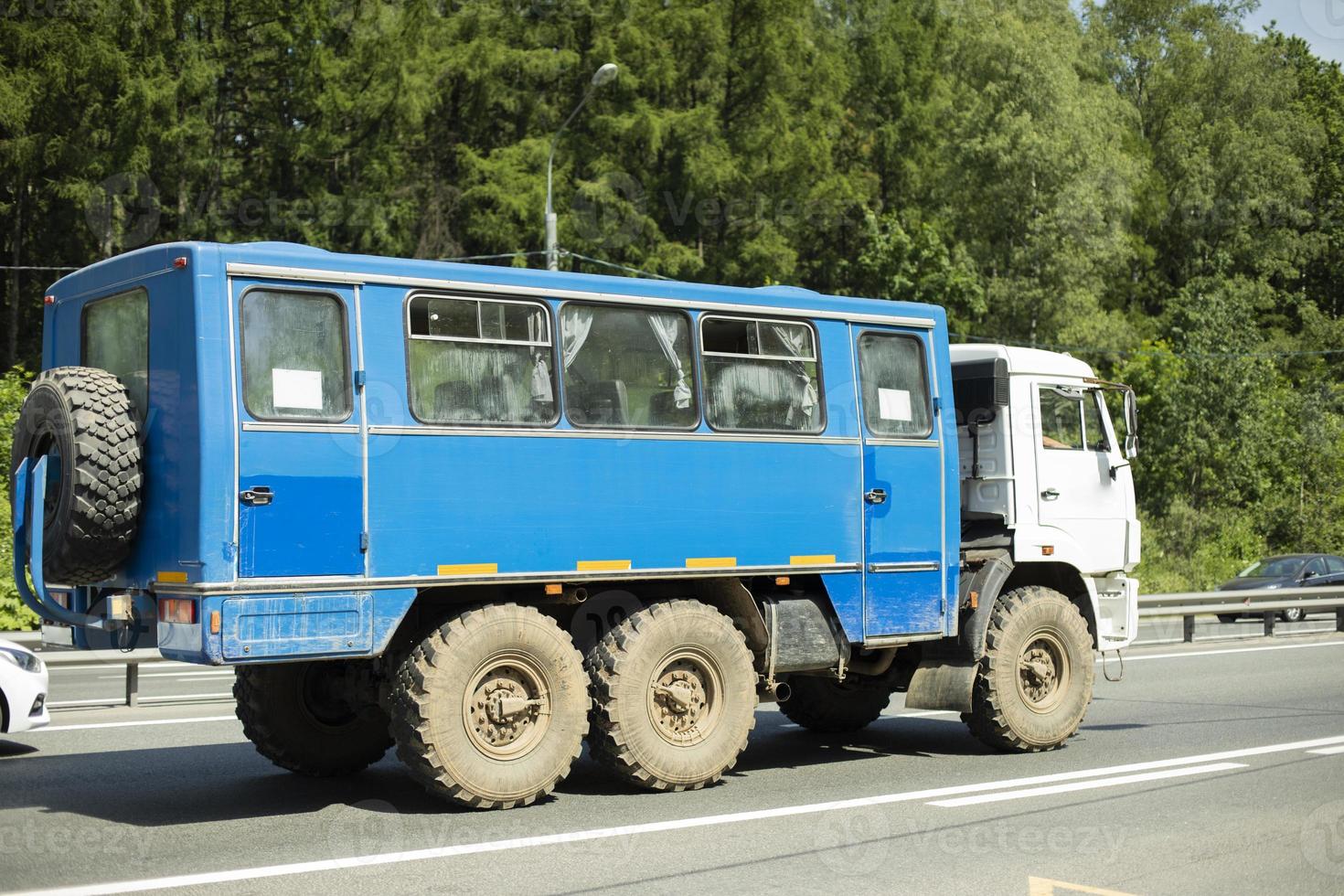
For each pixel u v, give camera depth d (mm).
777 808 8445
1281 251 59188
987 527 11266
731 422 9508
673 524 9133
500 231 40531
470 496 8359
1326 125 65312
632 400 9070
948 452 10555
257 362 7781
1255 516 42781
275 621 7672
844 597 9914
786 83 45719
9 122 35250
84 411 7852
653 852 7254
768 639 9562
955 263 44781
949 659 10680
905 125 53969
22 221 40531
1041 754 10742
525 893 6406
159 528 7887
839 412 10000
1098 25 59500
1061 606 11031
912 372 10484
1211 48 61250
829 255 51219
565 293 8852
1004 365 11180
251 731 9398
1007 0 52594
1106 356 47625
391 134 41062
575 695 8555
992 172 48188
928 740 11703
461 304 8477
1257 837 7688
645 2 43906
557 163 41656
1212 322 44250
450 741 8133
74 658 13312
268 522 7695
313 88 39594
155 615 8062
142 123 35969
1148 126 62250
